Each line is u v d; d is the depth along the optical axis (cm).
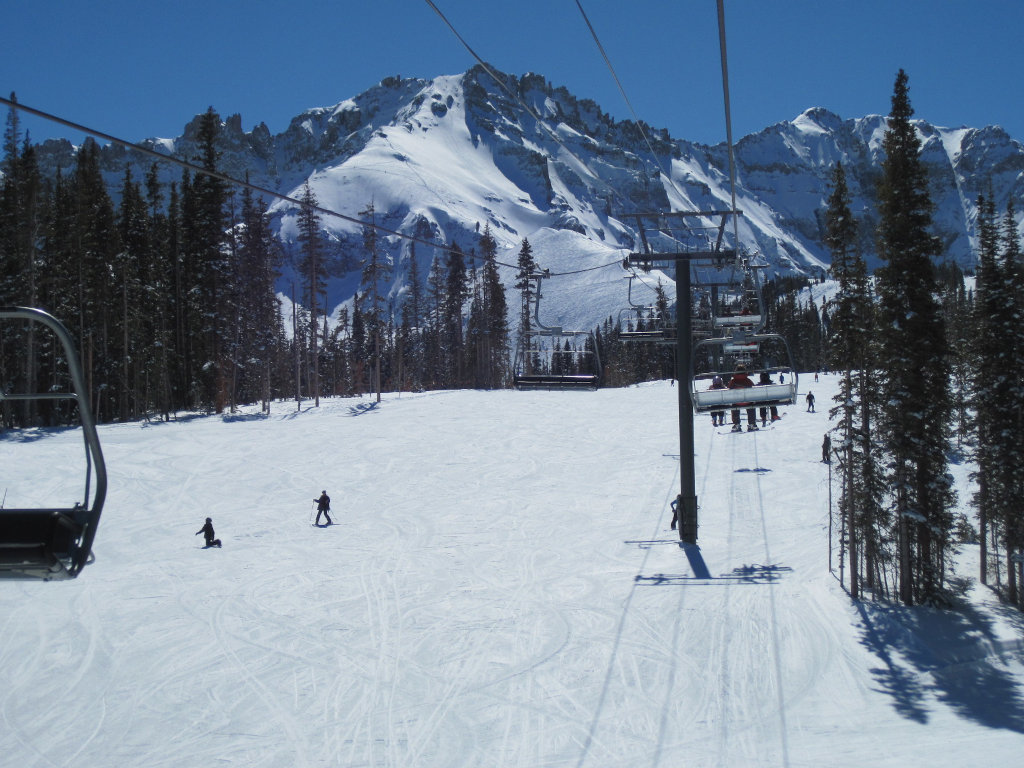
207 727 1672
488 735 1631
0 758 1555
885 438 2455
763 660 2005
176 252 6888
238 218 6725
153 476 4200
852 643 2102
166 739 1622
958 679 1906
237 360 6650
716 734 1641
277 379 9512
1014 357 2566
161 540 3203
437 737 1625
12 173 5666
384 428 5547
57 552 437
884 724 1681
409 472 4372
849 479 2455
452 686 1862
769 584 2544
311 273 6994
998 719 1705
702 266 3061
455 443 5072
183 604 2448
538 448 4950
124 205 6650
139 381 6438
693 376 2570
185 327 6975
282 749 1578
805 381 8131
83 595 2534
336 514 3600
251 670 1958
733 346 3098
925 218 2420
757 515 3384
